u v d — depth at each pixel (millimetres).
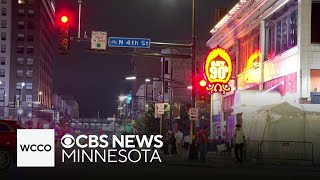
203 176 18844
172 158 32625
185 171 21906
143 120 67125
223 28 49406
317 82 31172
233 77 46594
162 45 30547
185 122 58750
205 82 36812
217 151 37812
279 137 28188
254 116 30391
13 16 146875
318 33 31344
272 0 36062
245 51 43969
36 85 146250
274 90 35500
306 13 31266
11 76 145500
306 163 27141
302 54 31156
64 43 25312
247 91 35031
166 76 81875
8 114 141000
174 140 37281
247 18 42344
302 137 28141
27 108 143375
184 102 73250
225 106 49812
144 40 30453
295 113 28344
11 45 146250
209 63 37188
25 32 146875
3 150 20500
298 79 31312
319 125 28266
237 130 27203
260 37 39094
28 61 146375
